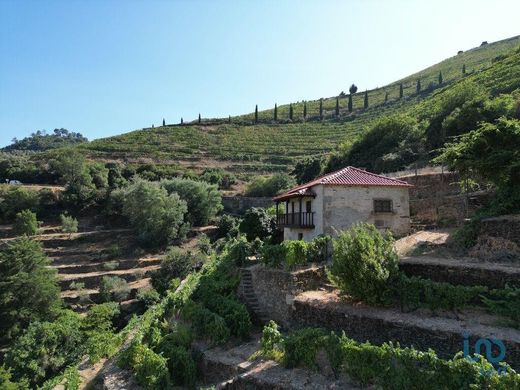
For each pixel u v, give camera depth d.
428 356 9.55
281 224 26.83
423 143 39.53
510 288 11.93
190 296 21.08
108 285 36.31
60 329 25.20
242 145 96.25
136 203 49.41
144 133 105.75
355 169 24.78
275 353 13.60
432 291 12.98
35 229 48.50
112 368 16.83
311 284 17.11
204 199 56.41
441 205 24.88
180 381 14.91
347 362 11.00
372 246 14.01
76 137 187.00
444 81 97.69
